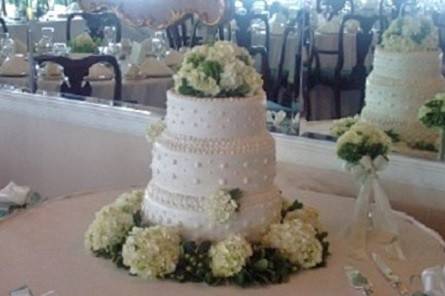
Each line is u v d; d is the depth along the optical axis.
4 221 1.92
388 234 1.81
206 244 1.53
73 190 3.29
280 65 2.48
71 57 3.18
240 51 1.63
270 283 1.49
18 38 3.42
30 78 3.38
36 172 3.45
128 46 2.99
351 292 1.46
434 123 2.18
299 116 2.45
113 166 3.10
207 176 1.54
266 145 1.59
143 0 2.90
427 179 2.19
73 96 3.21
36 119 3.38
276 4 2.47
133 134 2.98
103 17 3.06
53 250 1.69
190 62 1.57
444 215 2.17
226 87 1.55
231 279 1.49
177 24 2.80
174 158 1.56
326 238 1.76
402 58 2.22
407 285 1.50
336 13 2.34
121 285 1.48
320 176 2.39
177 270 1.51
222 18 2.62
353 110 2.34
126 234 1.62
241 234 1.56
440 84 2.18
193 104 1.55
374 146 1.80
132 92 2.97
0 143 3.58
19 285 1.48
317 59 2.40
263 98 1.61
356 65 2.32
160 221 1.60
